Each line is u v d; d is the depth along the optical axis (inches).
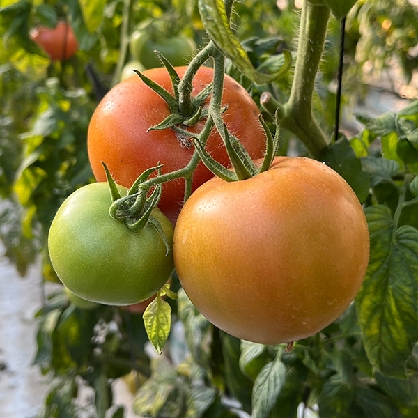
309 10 8.8
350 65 26.6
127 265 7.6
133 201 7.7
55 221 7.9
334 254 6.9
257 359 13.6
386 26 22.8
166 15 18.4
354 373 13.0
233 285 7.0
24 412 31.7
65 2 20.4
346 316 12.3
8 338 37.7
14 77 28.9
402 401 11.5
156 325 9.1
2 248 47.7
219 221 7.0
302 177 7.1
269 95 9.9
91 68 28.2
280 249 6.7
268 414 11.7
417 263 9.9
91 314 22.7
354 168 10.7
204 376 19.6
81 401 32.8
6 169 30.9
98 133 8.9
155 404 22.0
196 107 8.5
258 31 28.4
